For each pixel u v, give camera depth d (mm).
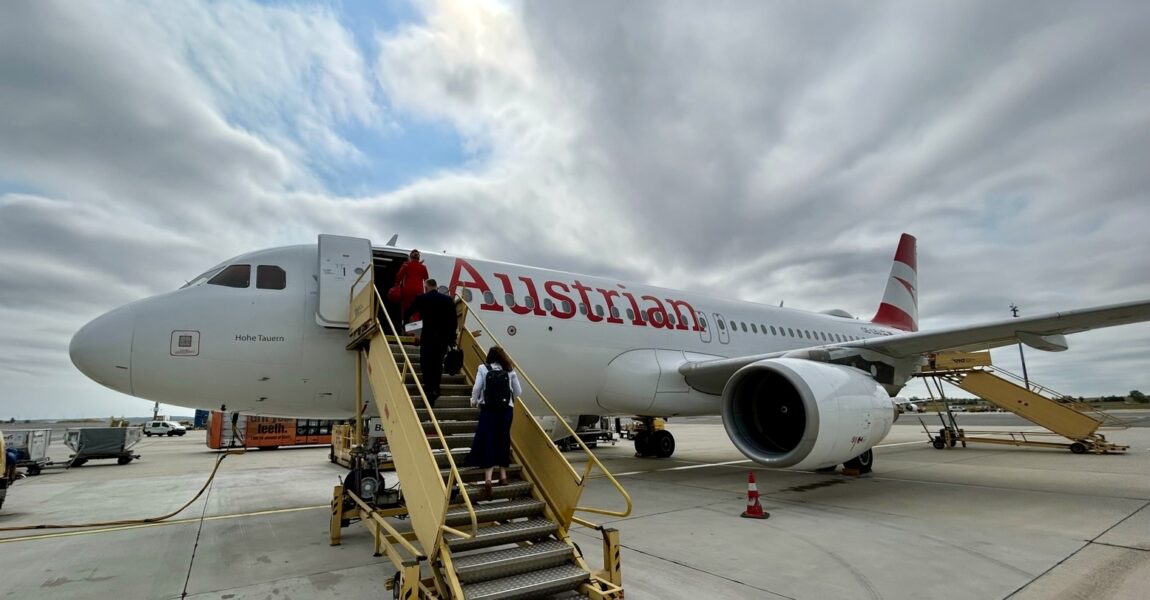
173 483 13516
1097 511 7945
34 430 16859
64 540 7164
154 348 7141
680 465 14984
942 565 5438
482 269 9789
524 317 9672
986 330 9195
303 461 19859
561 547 4738
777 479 11898
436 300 6551
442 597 4102
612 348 10789
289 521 8195
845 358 10352
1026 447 19594
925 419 55062
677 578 5105
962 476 11867
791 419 9734
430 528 4164
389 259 9047
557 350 9969
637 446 17688
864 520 7559
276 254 8336
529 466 5641
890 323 21016
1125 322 8836
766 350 14289
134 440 21297
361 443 7156
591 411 11680
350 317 7871
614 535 4625
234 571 5594
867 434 8859
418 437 4637
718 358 12852
